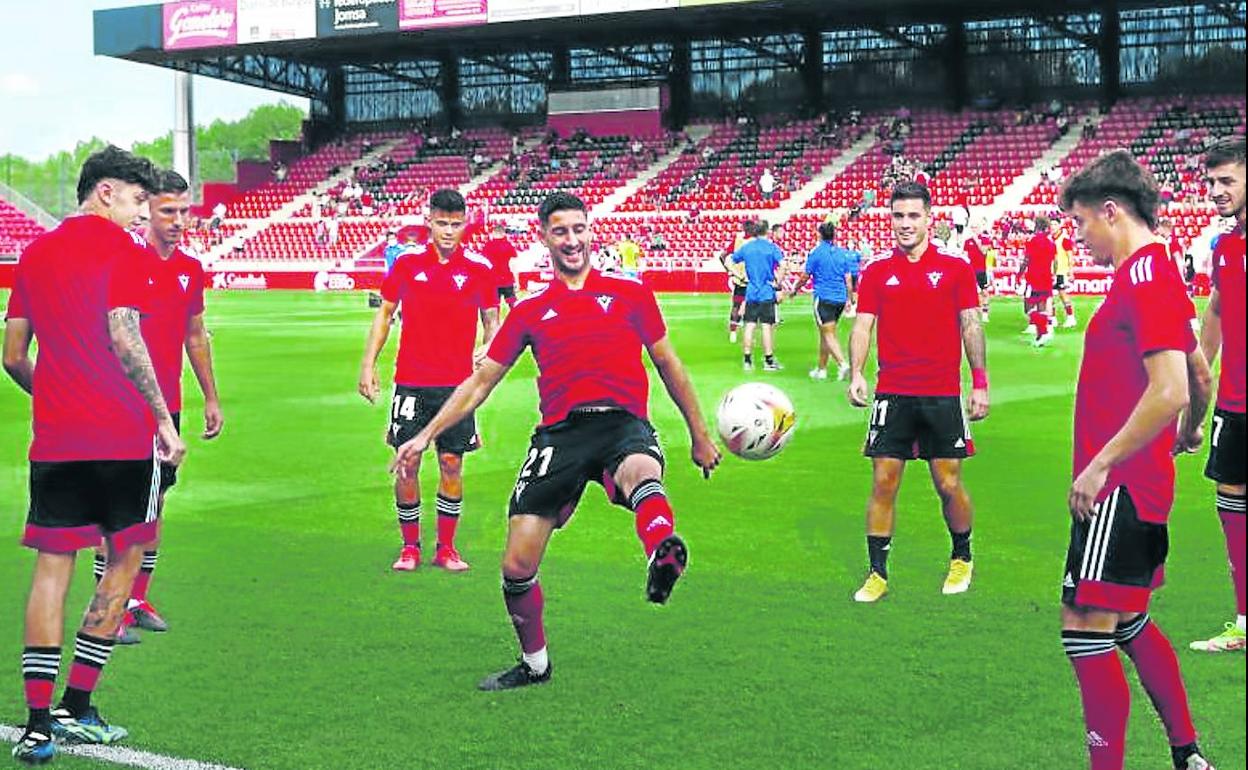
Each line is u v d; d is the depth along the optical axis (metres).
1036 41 46.28
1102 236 4.04
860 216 42.88
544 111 53.75
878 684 5.28
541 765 4.46
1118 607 4.02
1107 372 4.05
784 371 17.83
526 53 52.88
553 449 5.20
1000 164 44.28
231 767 4.46
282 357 20.34
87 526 4.70
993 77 47.03
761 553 7.62
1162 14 44.56
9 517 8.80
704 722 4.87
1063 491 9.41
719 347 21.39
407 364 7.34
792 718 4.91
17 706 5.08
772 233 36.78
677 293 40.69
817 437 12.05
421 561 7.53
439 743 4.67
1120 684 4.09
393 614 6.39
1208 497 9.11
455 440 7.30
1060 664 5.53
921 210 6.62
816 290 16.70
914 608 6.42
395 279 7.44
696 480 9.94
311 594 6.77
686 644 5.84
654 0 41.84
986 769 4.42
